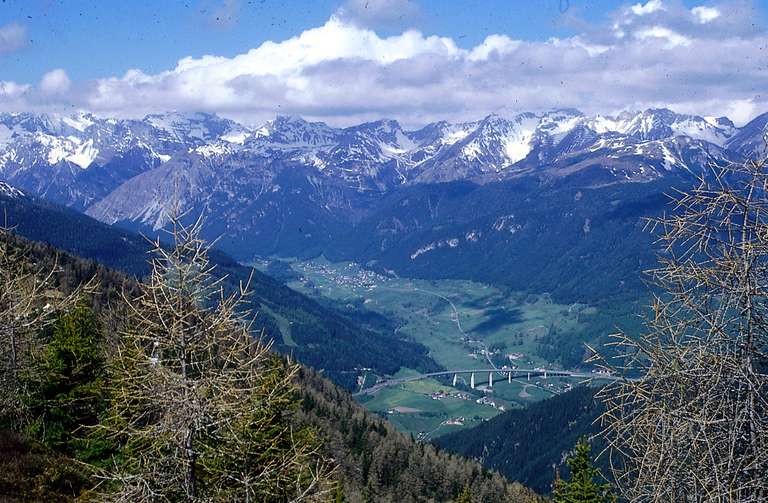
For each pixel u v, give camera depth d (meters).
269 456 15.56
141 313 13.98
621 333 9.32
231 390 13.41
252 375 14.34
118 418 13.72
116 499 12.93
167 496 13.34
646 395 9.03
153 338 13.56
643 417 8.77
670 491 8.47
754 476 8.07
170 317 13.77
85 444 24.64
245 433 14.98
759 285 8.45
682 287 9.13
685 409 8.37
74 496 22.30
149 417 14.71
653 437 8.70
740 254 8.90
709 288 8.93
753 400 8.32
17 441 24.55
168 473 13.34
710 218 8.88
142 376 13.33
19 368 26.88
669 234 9.16
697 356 8.47
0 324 23.67
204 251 14.16
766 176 8.48
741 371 8.21
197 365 13.93
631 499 8.82
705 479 8.08
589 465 27.09
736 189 8.78
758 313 8.38
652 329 9.58
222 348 14.25
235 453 14.22
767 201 8.50
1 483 21.38
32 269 27.70
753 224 8.58
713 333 8.51
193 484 13.38
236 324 14.43
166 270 13.78
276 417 18.44
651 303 9.57
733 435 8.05
